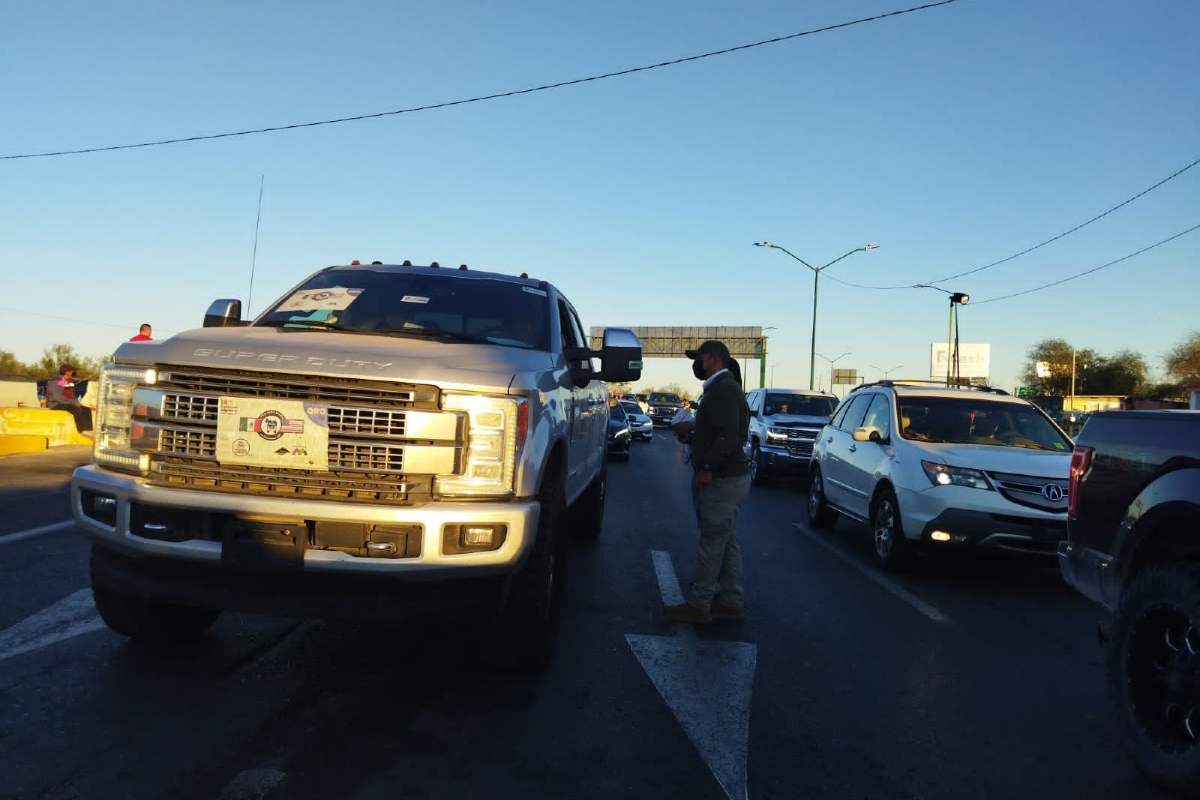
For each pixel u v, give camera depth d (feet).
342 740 11.57
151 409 12.42
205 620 15.44
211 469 12.21
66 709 12.09
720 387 18.72
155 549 12.16
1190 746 10.68
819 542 31.22
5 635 15.34
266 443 12.05
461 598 12.29
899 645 17.80
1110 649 12.09
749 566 25.86
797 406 55.72
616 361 18.30
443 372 12.42
